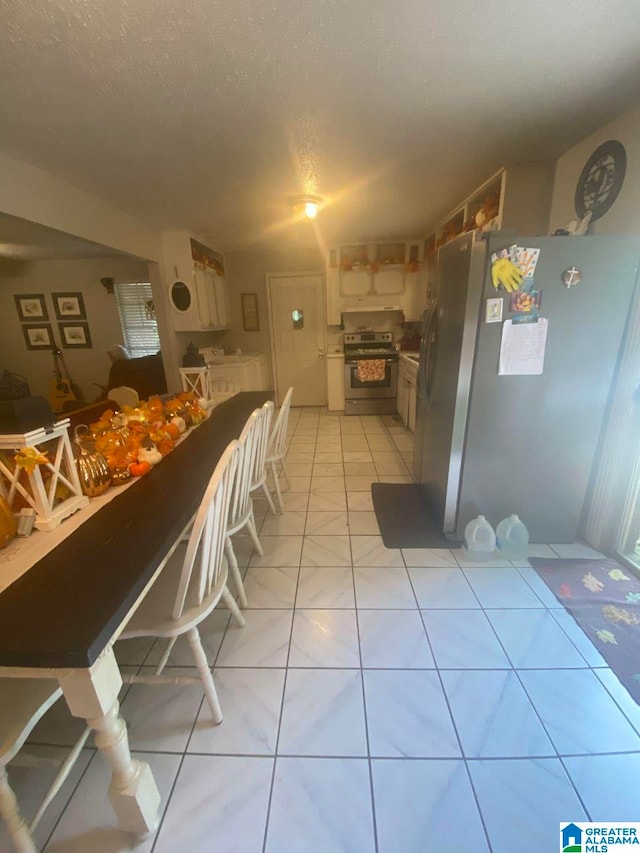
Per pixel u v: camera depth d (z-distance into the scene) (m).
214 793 1.11
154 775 1.16
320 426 4.68
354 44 1.31
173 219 3.44
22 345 5.50
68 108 1.64
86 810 1.08
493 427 2.04
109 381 4.61
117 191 2.68
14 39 1.22
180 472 1.56
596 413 1.99
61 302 5.36
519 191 2.42
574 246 1.75
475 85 1.58
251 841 1.01
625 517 2.02
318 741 1.24
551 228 2.43
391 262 4.73
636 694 1.36
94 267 5.23
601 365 1.91
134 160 2.19
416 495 2.83
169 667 1.50
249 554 2.19
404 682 1.42
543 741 1.22
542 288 1.81
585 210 2.11
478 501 2.18
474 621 1.69
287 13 1.16
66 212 2.50
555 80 1.56
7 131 1.80
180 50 1.32
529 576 1.96
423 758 1.18
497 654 1.53
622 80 1.57
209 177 2.47
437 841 1.00
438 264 2.33
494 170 2.52
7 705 0.92
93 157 2.13
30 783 1.16
